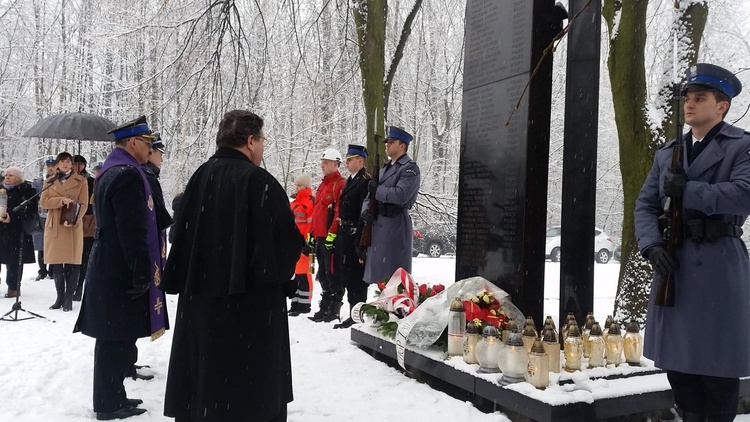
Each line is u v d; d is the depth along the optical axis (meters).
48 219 8.05
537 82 4.92
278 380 3.10
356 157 7.13
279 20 14.48
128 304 3.98
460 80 21.75
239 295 3.02
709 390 3.31
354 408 4.18
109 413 4.00
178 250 3.17
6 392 4.51
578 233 4.82
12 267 9.20
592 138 4.80
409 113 23.91
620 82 6.54
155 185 5.10
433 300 4.95
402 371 5.09
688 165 3.40
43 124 8.52
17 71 22.41
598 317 8.12
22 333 6.65
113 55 18.08
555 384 3.85
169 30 13.24
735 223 3.28
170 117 16.59
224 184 3.09
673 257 3.27
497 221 5.21
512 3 5.18
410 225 6.58
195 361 3.04
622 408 3.75
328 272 7.41
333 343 6.09
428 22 20.30
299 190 8.34
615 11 6.88
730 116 12.73
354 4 11.55
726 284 3.20
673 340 3.29
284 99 19.17
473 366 4.30
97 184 4.10
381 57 11.29
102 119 8.85
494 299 4.78
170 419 4.03
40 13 22.02
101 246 4.00
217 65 11.40
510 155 5.09
